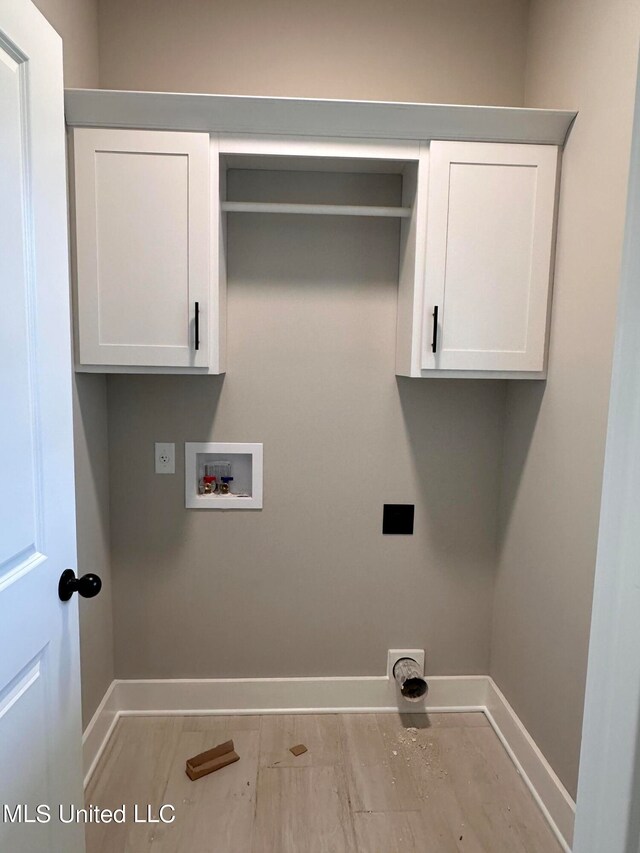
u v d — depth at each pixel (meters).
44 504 1.02
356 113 1.58
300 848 1.49
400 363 1.89
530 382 1.83
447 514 2.06
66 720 1.12
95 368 1.65
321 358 1.96
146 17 1.78
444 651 2.12
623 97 1.35
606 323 1.41
